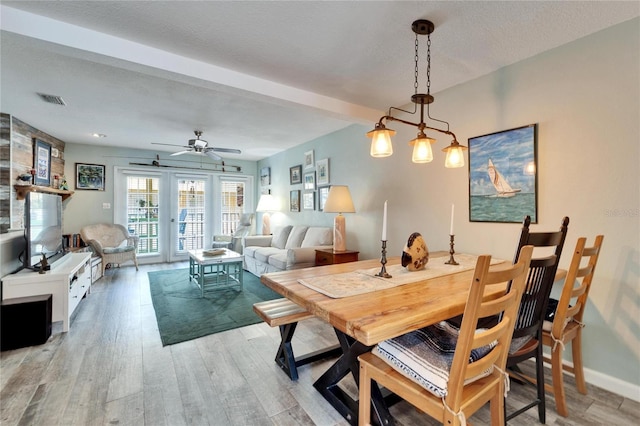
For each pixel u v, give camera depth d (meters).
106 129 4.34
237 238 6.00
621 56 1.87
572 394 1.87
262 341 2.59
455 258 2.39
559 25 1.89
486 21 1.85
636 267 1.82
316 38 2.04
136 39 2.05
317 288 1.55
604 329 1.94
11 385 1.91
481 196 2.58
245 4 1.70
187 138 4.94
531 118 2.27
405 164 3.32
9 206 3.59
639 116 1.80
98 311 3.28
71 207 5.28
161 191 6.16
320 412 1.70
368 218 3.83
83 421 1.59
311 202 5.05
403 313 1.20
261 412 1.69
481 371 1.13
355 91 2.94
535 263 1.34
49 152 4.65
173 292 4.00
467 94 2.70
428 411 1.15
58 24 1.85
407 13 1.77
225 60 2.34
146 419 1.62
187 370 2.11
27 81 2.69
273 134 4.65
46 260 2.85
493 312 1.09
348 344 1.67
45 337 2.49
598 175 1.96
